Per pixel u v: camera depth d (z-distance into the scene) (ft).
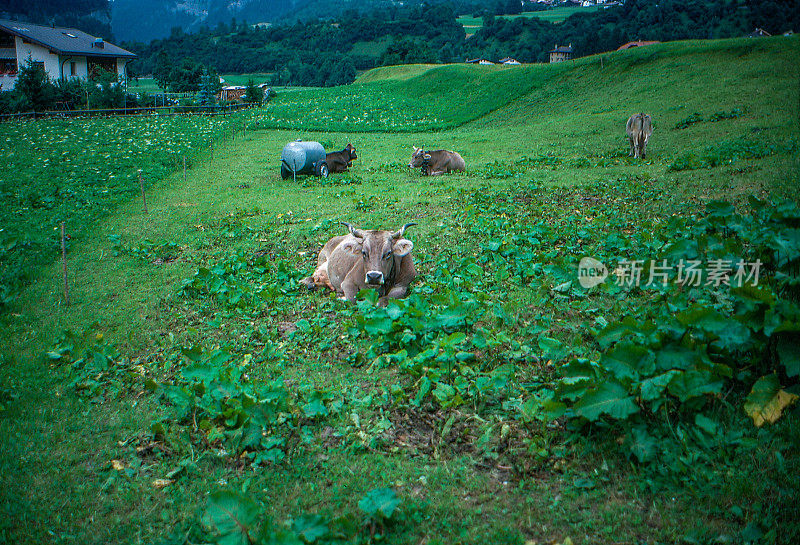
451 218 40.34
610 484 13.12
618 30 381.19
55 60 186.91
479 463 14.23
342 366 19.90
